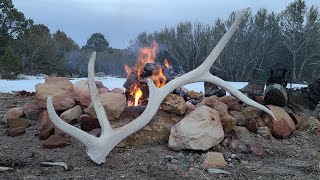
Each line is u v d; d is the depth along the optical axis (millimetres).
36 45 30828
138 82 5445
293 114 5379
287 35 31672
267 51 31297
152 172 3814
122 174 3764
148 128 4477
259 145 4605
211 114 4441
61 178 3639
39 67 31516
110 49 35906
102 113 4094
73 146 4488
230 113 5125
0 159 4090
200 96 6301
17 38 30141
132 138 4402
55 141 4480
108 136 3975
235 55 30125
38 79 24438
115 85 16422
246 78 30141
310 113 5703
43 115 5039
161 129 4520
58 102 5039
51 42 32719
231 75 30156
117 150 4312
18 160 4059
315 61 31125
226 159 4270
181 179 3721
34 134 4992
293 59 30812
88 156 4082
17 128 5031
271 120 5035
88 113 4629
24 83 19312
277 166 4227
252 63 30047
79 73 32562
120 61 29297
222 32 30828
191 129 4297
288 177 3928
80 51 35969
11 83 19125
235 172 3986
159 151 4316
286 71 5684
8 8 29000
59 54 35062
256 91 5496
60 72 32688
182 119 4461
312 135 5312
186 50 28859
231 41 30297
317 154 4605
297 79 30812
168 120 4598
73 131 3941
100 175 3725
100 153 3928
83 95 5043
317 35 31250
